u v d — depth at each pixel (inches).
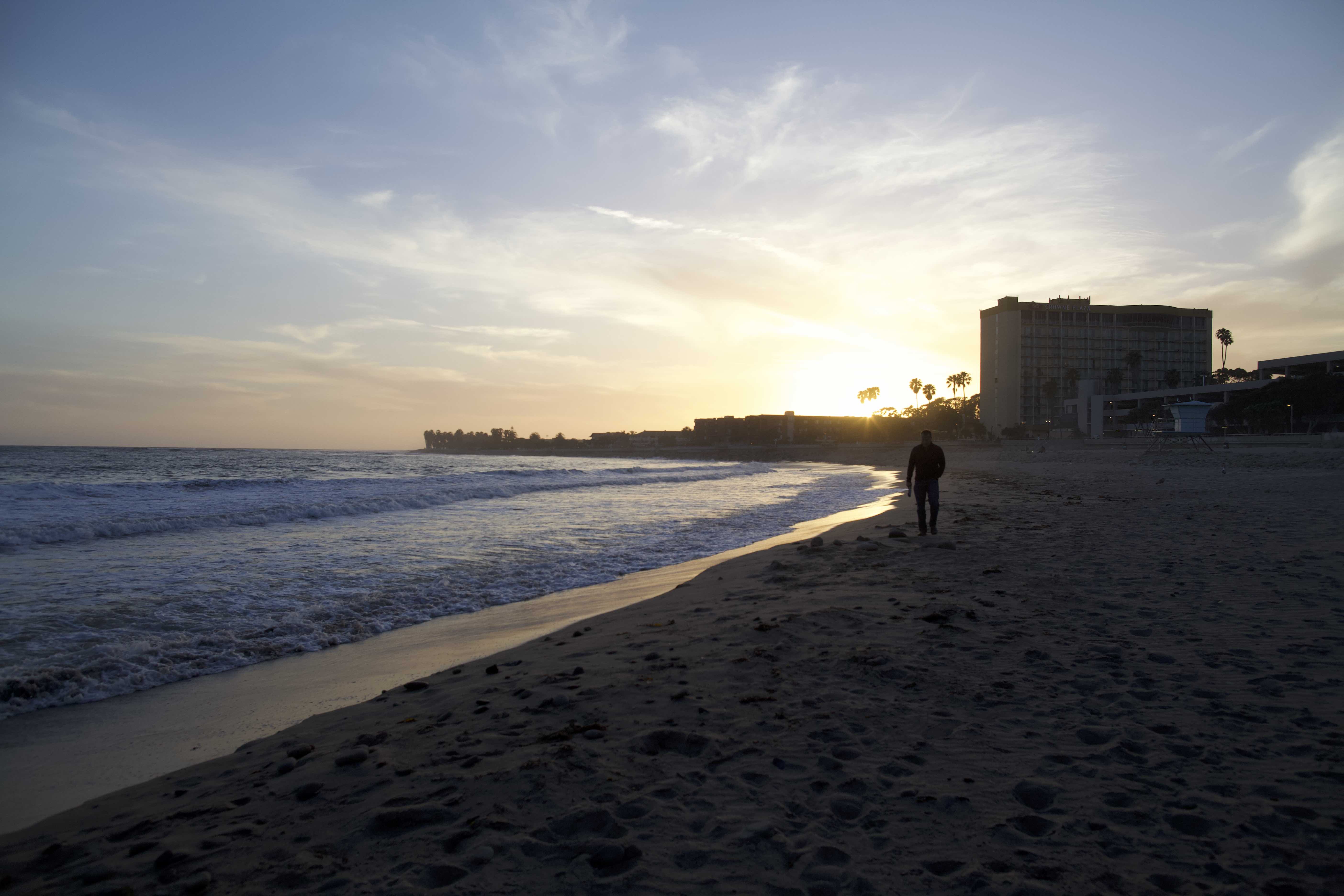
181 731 186.4
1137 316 6451.8
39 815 138.7
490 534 608.4
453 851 110.3
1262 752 136.3
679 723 159.5
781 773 133.7
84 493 933.8
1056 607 262.7
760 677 189.8
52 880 110.1
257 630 288.0
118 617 300.8
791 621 248.7
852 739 148.3
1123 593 285.7
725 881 100.3
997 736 148.1
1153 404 4436.5
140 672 233.5
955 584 310.7
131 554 472.7
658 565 461.4
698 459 6417.3
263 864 110.0
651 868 103.8
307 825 122.2
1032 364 6343.5
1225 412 3676.2
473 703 185.5
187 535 579.2
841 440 7268.7
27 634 271.4
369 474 1815.9
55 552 480.7
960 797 122.3
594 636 261.0
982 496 908.0
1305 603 257.4
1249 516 537.0
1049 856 104.0
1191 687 174.2
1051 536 468.4
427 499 915.4
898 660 199.3
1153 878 97.8
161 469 1945.1
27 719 195.0
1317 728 146.6
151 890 104.6
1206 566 338.0
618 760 141.1
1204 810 115.5
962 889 96.7
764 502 1015.6
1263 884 95.3
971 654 205.3
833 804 121.4
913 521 618.2
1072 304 6422.2
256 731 185.5
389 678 231.6
